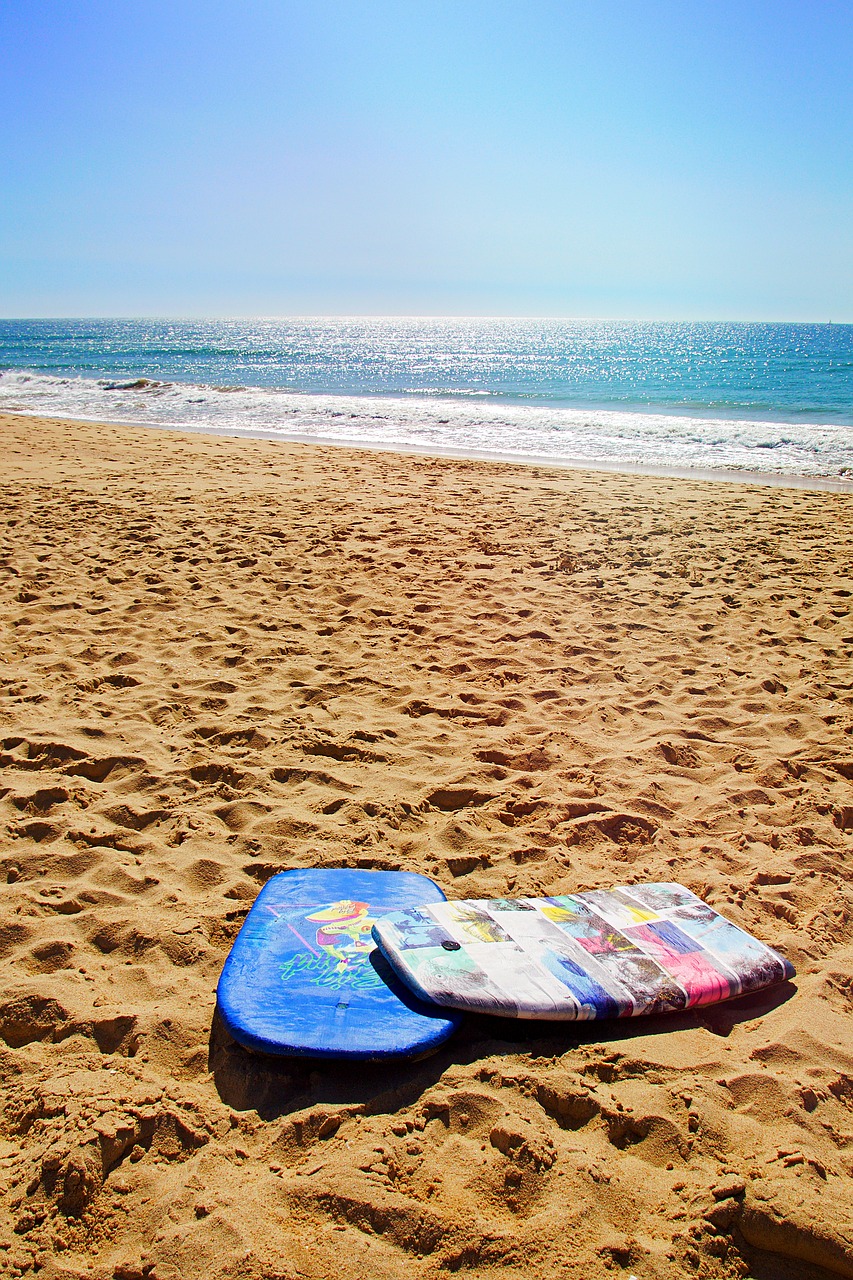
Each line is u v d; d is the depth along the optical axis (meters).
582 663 5.13
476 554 7.51
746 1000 2.48
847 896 3.01
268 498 9.60
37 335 114.75
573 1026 2.33
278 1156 1.91
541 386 30.86
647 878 3.08
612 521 8.98
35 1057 2.20
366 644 5.30
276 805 3.46
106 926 2.70
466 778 3.73
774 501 10.27
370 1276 1.64
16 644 5.14
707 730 4.34
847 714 4.51
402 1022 2.20
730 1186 1.83
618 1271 1.68
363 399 24.02
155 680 4.68
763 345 85.88
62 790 3.50
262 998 2.27
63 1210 1.79
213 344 82.56
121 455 12.52
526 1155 1.90
